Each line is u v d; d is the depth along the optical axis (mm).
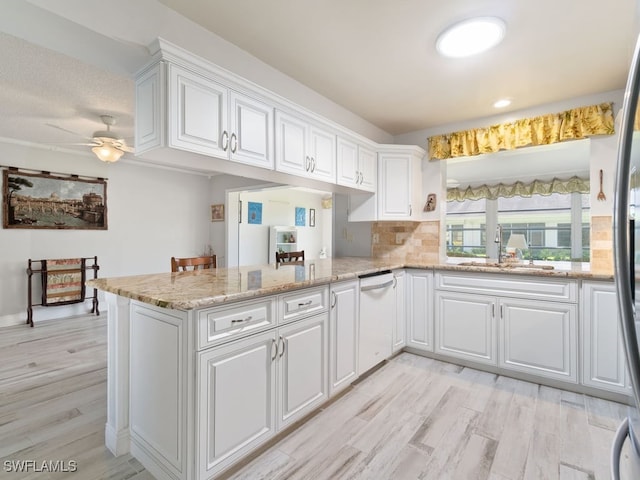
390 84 2615
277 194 7504
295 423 1985
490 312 2707
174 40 1804
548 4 1719
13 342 3516
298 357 1905
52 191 4461
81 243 4730
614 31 1930
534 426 1984
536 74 2436
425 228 3482
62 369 2807
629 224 771
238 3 1742
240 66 2156
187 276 2174
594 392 2340
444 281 2936
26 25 1475
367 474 1596
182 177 5871
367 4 1743
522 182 5016
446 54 2195
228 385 1506
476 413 2127
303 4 1749
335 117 2955
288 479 1562
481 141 3182
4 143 4109
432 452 1752
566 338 2406
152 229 5473
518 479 1560
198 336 1386
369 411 2146
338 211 4039
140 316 1648
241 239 6734
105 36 1550
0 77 2537
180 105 1709
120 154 3520
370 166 3242
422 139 3598
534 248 5023
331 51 2186
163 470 1519
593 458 1699
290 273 2334
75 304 4691
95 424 2002
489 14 1805
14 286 4215
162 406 1518
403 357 3088
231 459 1519
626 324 768
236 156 1976
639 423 725
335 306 2221
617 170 807
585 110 2680
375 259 3602
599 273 2303
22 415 2098
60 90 2771
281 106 2281
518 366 2588
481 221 5453
